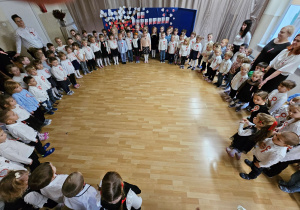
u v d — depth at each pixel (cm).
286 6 362
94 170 219
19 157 179
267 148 172
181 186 203
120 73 432
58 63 345
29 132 205
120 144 250
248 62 293
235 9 443
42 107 310
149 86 376
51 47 357
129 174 214
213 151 241
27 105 248
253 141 196
